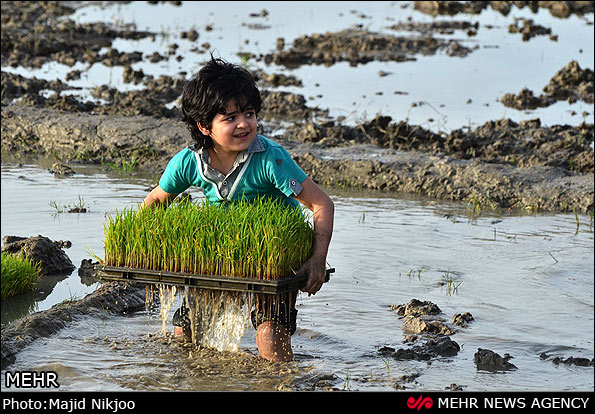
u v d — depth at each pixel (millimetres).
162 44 31406
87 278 11656
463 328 9820
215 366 8391
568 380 8391
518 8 37875
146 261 8484
